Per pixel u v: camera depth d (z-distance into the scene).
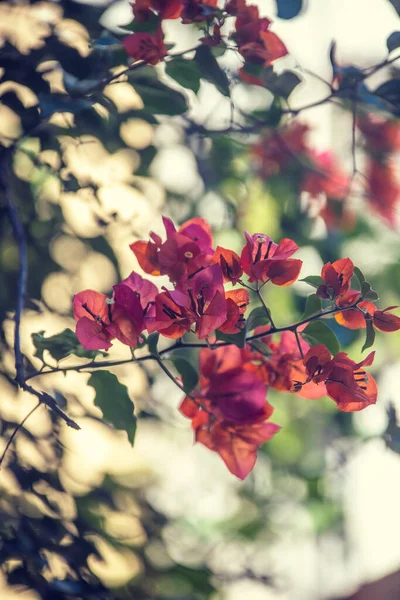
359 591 2.22
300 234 2.04
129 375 2.01
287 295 2.05
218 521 2.33
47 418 1.78
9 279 1.78
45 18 1.68
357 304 1.39
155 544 1.90
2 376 1.76
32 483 1.70
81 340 1.37
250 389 1.41
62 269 1.84
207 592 1.83
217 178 1.98
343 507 2.53
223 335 1.38
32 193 1.77
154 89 1.56
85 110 1.64
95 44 1.52
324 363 1.38
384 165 1.93
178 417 2.13
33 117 1.57
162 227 1.97
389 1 1.54
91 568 1.72
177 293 1.36
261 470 2.38
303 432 2.33
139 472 2.16
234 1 1.50
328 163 1.94
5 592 1.61
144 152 1.81
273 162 1.89
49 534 1.65
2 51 1.58
